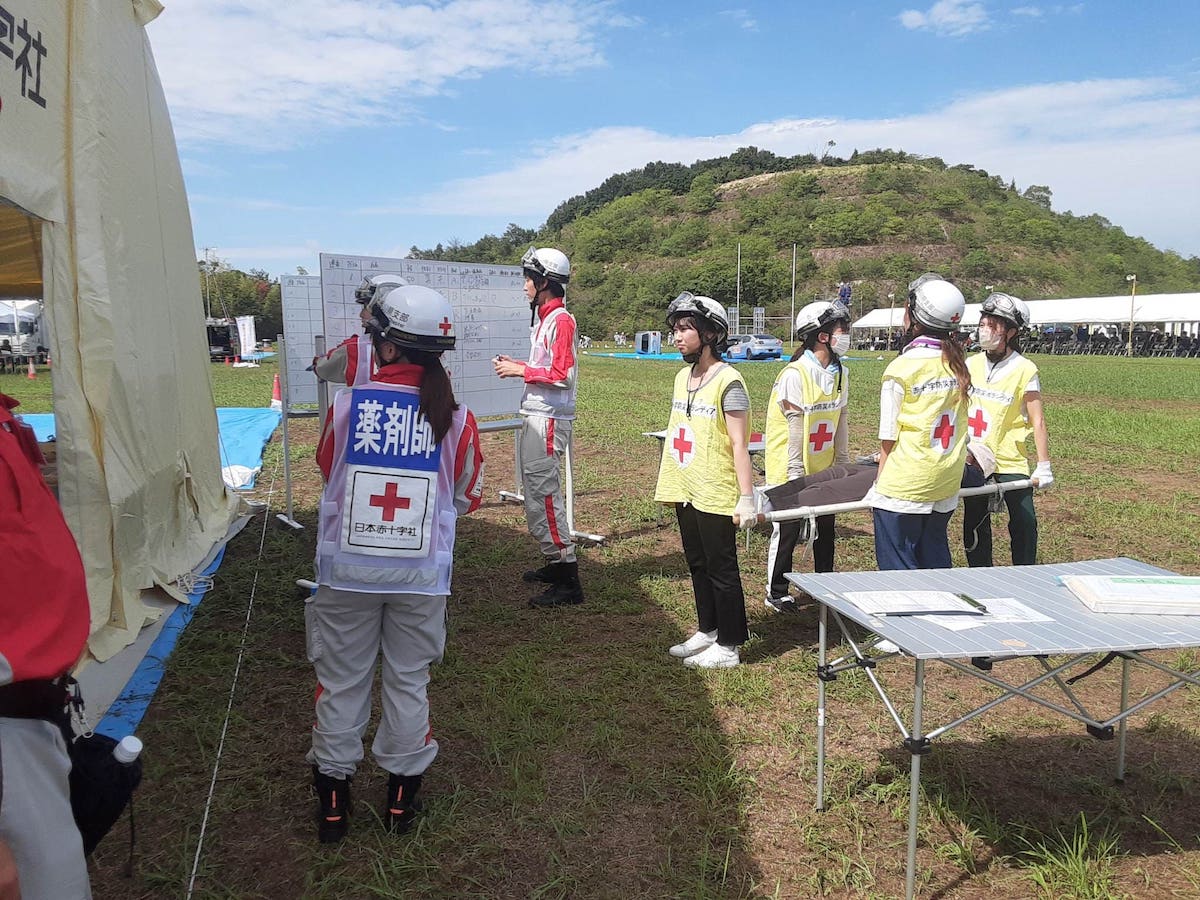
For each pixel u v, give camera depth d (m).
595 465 10.88
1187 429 14.52
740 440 4.11
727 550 4.31
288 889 2.70
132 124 5.19
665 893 2.71
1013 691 2.78
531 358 5.38
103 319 4.51
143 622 4.72
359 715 2.91
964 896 2.75
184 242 6.56
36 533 1.71
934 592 2.97
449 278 6.65
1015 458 5.07
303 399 7.31
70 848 1.84
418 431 2.76
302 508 7.99
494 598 5.57
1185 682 2.91
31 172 3.90
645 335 47.47
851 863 2.87
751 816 3.16
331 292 5.91
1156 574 3.23
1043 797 3.32
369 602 2.78
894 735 3.80
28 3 3.85
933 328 4.09
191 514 6.22
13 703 1.73
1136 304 46.31
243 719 3.77
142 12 5.45
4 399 2.06
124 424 4.75
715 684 4.25
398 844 2.92
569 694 4.09
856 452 12.37
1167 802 3.29
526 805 3.18
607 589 5.71
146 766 3.38
